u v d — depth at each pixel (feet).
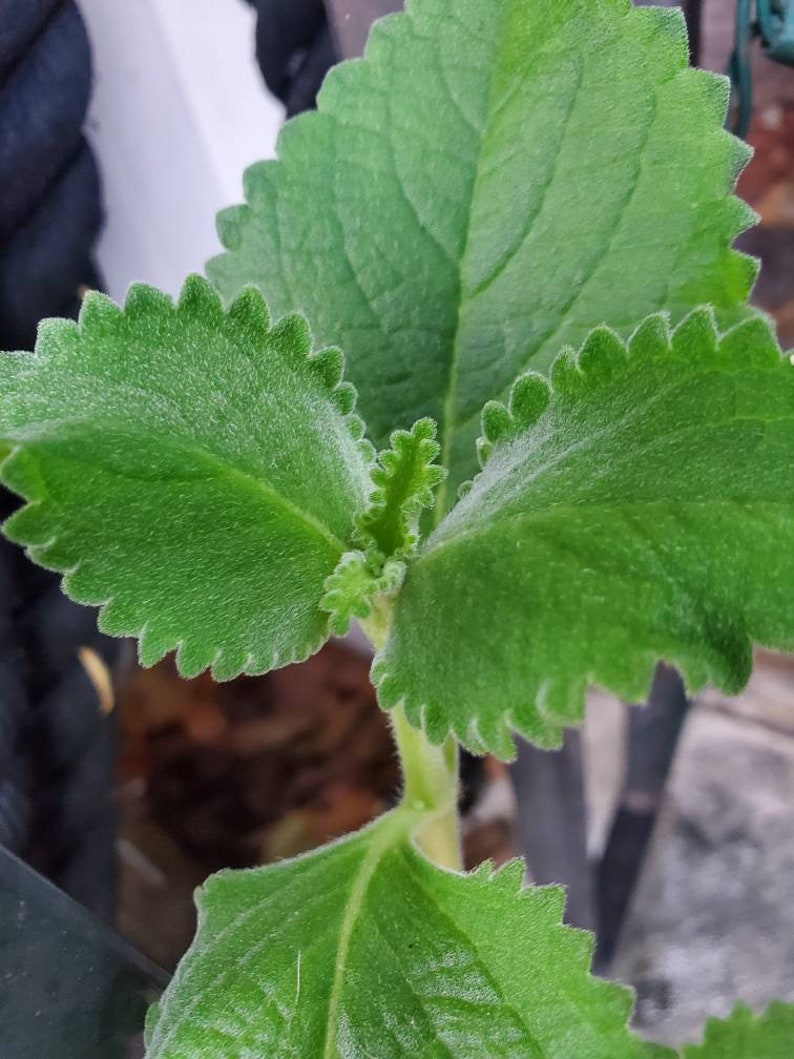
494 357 0.51
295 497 0.42
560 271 0.50
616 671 0.33
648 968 0.86
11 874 0.40
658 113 0.48
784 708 0.98
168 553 0.39
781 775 0.95
